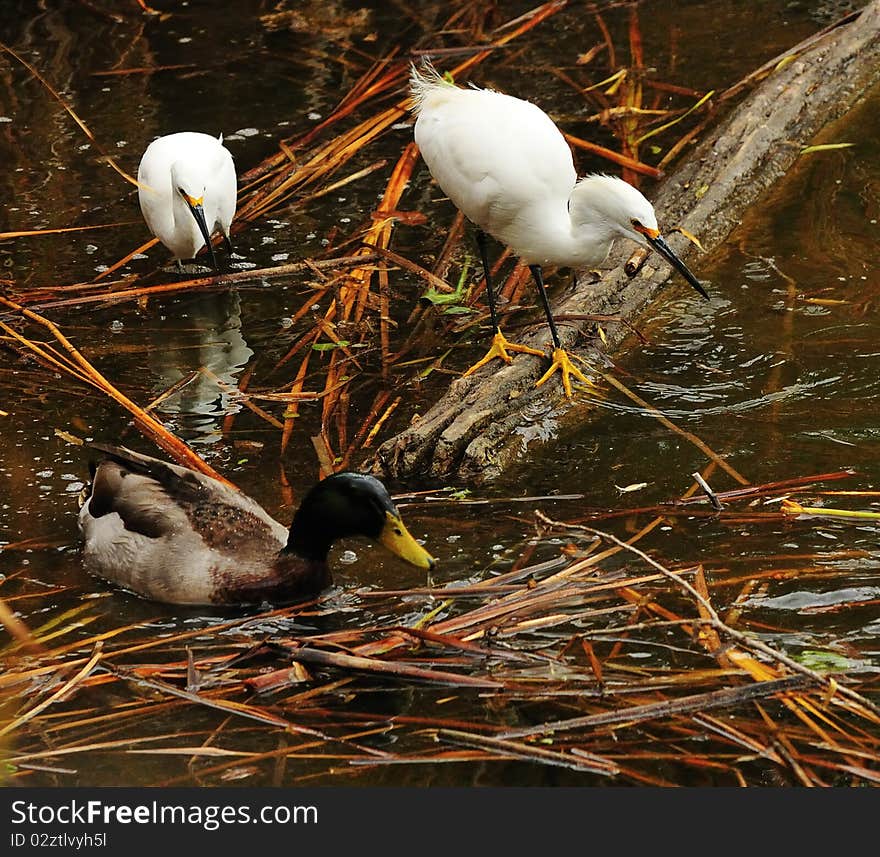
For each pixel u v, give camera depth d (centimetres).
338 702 845
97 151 1642
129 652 902
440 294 1350
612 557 979
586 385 1216
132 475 1002
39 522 1050
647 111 1697
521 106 1263
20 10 2012
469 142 1235
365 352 1280
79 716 841
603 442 1138
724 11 1964
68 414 1188
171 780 794
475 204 1245
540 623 902
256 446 1146
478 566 983
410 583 970
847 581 938
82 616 945
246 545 971
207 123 1702
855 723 805
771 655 803
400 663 858
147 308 1363
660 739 801
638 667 858
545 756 791
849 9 1939
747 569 958
